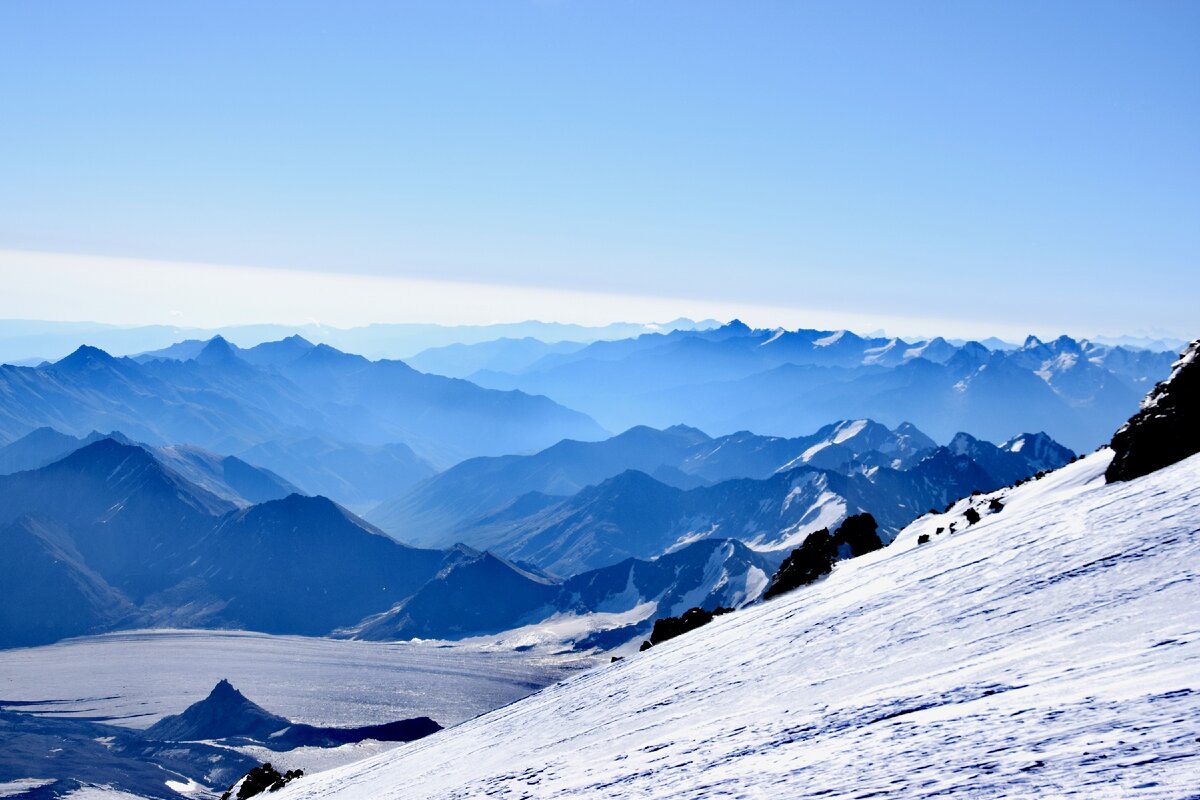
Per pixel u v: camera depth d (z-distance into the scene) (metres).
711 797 20.62
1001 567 34.78
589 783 26.95
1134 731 15.83
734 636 48.00
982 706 20.50
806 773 20.05
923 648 28.52
